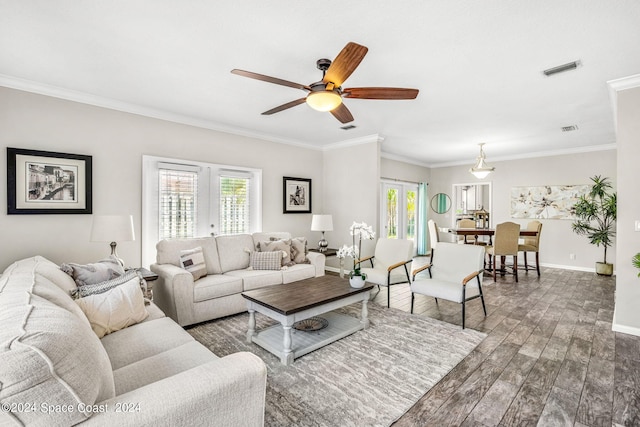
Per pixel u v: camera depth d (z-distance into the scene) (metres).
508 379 2.19
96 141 3.41
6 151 2.89
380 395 1.99
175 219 4.04
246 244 4.14
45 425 0.77
